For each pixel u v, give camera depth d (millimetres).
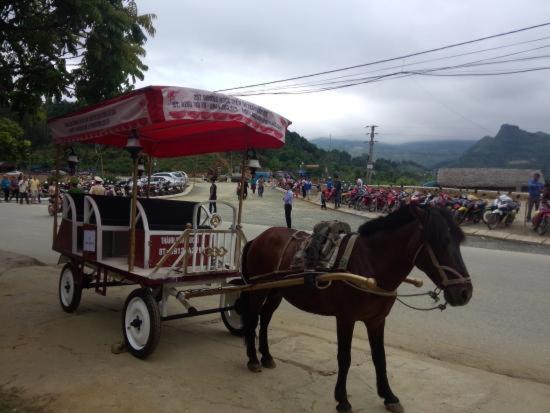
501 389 4918
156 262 5883
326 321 7441
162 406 4312
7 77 8656
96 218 6320
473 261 12500
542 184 19984
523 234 18047
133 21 8820
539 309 7977
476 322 7285
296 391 4770
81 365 5172
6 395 4465
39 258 12391
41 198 36719
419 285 4473
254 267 5617
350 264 4375
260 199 34688
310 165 75312
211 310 5867
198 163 70938
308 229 19531
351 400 4637
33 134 64250
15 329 6344
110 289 8906
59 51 8711
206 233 5773
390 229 4328
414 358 5750
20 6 8203
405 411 4441
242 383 4898
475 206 20109
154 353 5621
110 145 7586
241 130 6461
